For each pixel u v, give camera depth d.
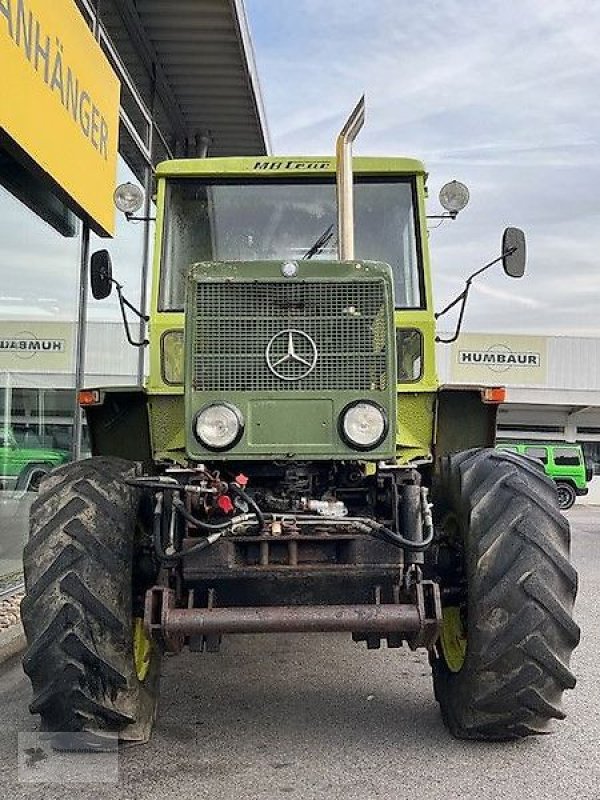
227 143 12.45
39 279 7.35
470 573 3.55
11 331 6.91
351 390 3.66
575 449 24.81
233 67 10.03
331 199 5.04
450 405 4.67
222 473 3.79
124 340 9.55
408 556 3.54
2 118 5.59
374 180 5.04
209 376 3.66
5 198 6.66
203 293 3.68
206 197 5.04
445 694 3.92
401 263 4.94
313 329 3.68
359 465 3.85
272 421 3.63
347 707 4.36
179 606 3.55
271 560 3.55
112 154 8.42
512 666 3.44
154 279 4.86
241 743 3.86
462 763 3.61
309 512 3.66
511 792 3.32
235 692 4.64
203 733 4.00
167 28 9.15
